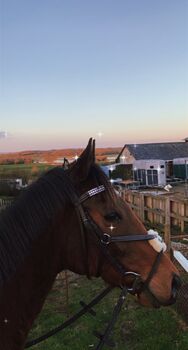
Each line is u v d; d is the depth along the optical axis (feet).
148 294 6.54
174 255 22.38
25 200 6.47
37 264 6.40
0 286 6.07
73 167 6.66
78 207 6.38
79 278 29.22
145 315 20.68
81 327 19.86
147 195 55.36
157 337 17.93
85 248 6.42
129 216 6.70
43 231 6.36
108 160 166.61
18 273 6.26
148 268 6.55
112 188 6.67
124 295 6.68
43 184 6.53
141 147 162.71
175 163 136.46
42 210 6.35
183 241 38.45
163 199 48.78
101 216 6.43
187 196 72.08
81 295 25.12
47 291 6.68
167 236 24.08
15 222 6.30
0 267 6.09
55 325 20.21
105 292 7.09
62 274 30.25
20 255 6.23
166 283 6.56
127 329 19.22
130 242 6.51
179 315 20.04
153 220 52.95
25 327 6.44
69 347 17.61
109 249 6.45
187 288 19.40
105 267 6.54
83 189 6.53
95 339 18.29
